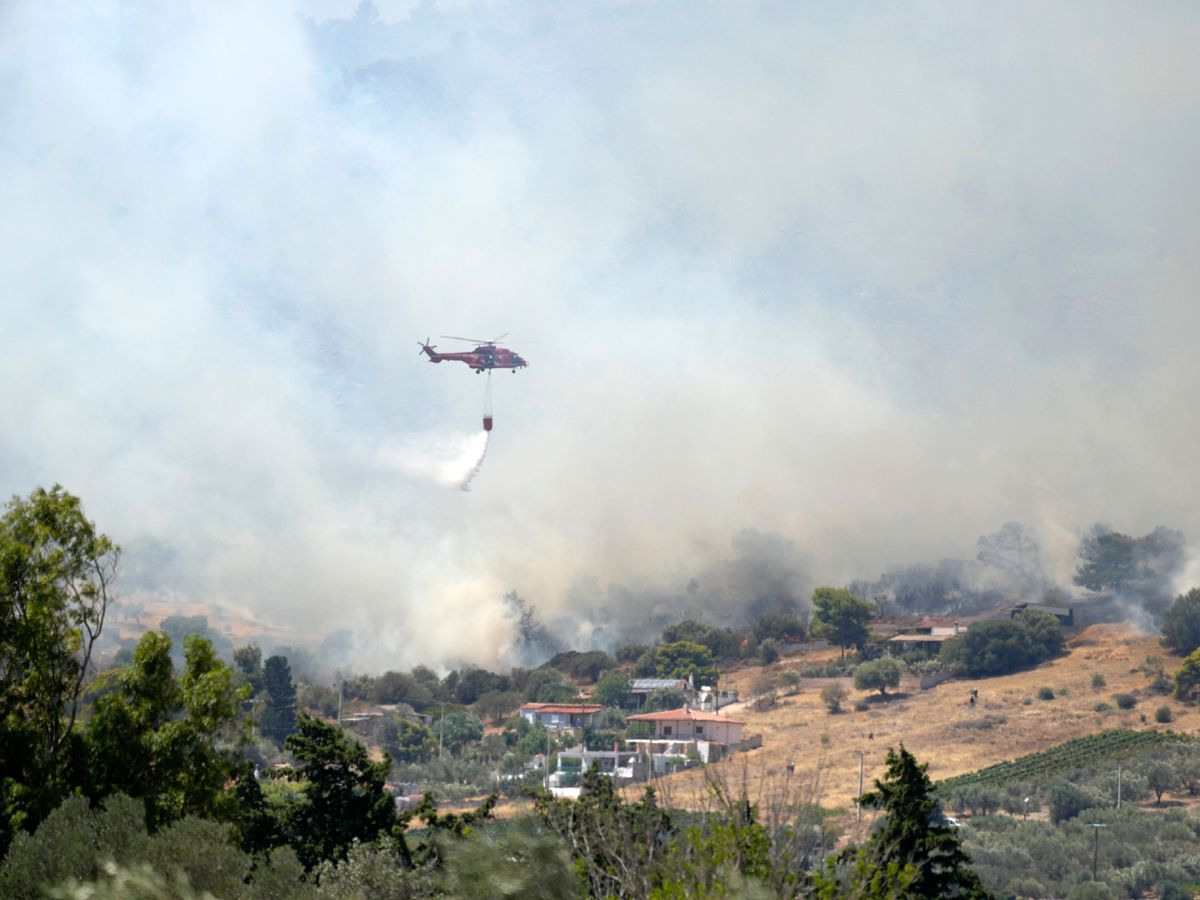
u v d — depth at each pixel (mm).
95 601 33438
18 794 29016
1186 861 84688
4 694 31562
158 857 16656
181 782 32312
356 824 36906
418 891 18969
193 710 33062
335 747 38219
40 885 16062
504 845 14523
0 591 31453
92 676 34781
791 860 20234
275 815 37812
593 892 20328
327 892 17688
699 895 18047
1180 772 114125
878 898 21203
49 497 33125
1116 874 83250
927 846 35719
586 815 22062
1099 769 119250
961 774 131125
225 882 16750
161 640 33438
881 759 132375
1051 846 89938
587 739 140875
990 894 36438
